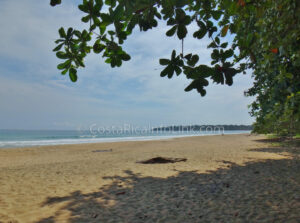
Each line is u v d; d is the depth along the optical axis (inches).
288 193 187.2
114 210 165.0
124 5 56.1
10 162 477.1
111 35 68.0
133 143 1061.1
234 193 196.4
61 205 177.8
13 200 192.5
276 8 106.0
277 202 166.2
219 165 344.2
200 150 608.1
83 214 157.6
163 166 351.6
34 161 488.4
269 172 275.0
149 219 147.3
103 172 314.5
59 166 382.0
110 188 227.9
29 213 160.6
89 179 272.8
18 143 1163.9
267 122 228.8
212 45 69.6
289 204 160.2
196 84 59.7
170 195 198.7
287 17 104.2
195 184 233.1
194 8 71.2
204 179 253.6
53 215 156.2
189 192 205.8
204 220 142.2
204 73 57.8
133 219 147.9
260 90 306.8
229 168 314.7
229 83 59.9
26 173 319.6
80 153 644.7
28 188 234.1
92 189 225.6
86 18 63.3
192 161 395.2
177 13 58.4
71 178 281.3
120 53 72.4
